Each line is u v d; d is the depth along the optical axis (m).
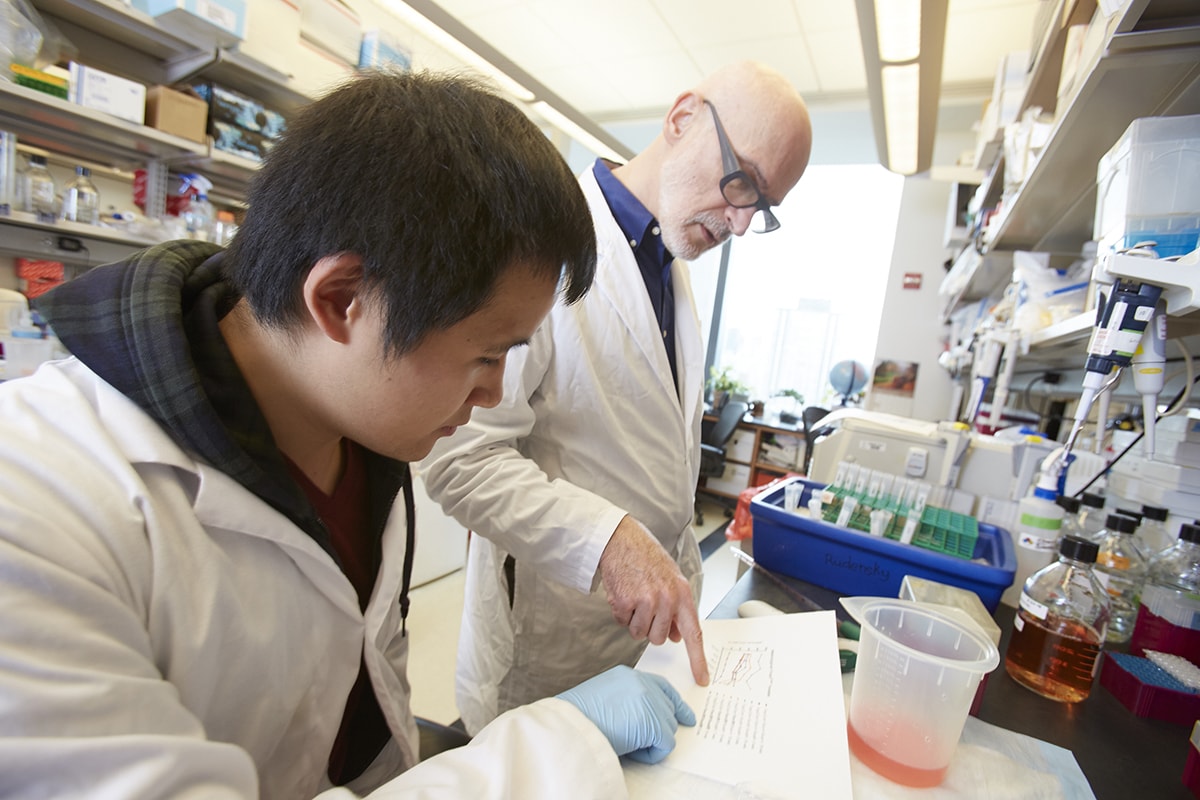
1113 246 0.81
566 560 0.75
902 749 0.54
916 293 4.02
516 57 3.99
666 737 0.53
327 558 0.52
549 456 1.05
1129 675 0.76
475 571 1.17
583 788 0.44
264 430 0.47
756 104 1.00
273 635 0.48
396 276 0.37
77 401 0.41
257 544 0.48
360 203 0.36
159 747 0.32
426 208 0.36
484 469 0.84
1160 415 1.08
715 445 4.61
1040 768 0.59
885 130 2.49
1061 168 1.16
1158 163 0.75
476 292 0.39
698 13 3.24
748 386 5.48
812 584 1.12
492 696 1.12
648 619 0.68
